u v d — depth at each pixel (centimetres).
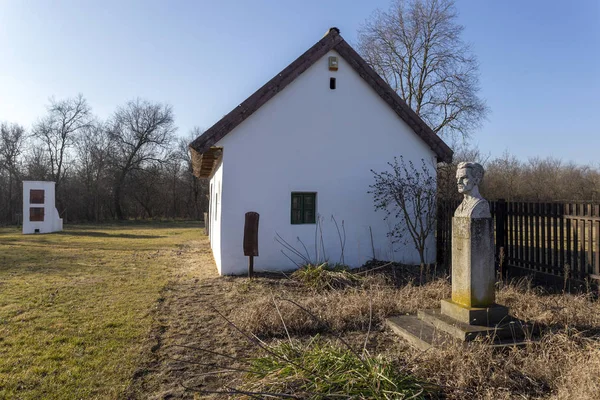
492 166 2778
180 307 703
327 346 464
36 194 2372
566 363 408
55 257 1341
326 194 1038
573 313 550
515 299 639
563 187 2644
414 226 1066
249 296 762
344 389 357
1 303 729
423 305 649
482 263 518
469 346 442
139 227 3067
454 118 2598
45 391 405
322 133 1036
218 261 1046
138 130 4122
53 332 574
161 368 460
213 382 424
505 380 385
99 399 390
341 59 1053
